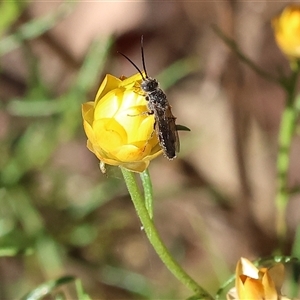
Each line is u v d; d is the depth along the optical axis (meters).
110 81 0.07
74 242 0.13
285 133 0.10
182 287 0.14
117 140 0.07
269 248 0.13
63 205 0.14
